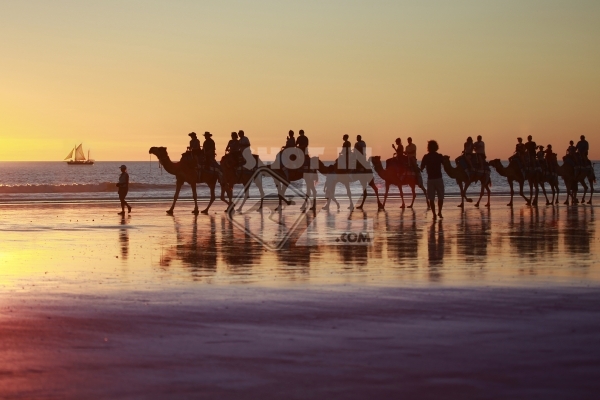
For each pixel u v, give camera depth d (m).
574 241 21.62
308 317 10.78
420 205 42.72
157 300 12.17
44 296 12.58
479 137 39.53
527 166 40.94
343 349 8.99
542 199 50.47
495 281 14.01
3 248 20.08
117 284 13.86
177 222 29.67
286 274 15.12
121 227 27.14
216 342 9.38
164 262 17.12
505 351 8.86
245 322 10.48
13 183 125.75
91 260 17.50
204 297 12.43
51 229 26.28
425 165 30.98
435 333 9.76
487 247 20.09
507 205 42.62
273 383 7.75
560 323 10.30
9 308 11.53
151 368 8.29
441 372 8.07
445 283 13.79
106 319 10.72
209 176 34.81
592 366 8.27
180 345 9.24
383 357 8.64
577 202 44.53
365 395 7.38
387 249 19.72
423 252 18.98
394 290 13.02
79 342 9.42
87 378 7.95
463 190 39.00
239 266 16.41
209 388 7.60
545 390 7.50
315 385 7.68
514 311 11.11
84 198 51.22
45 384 7.77
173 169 34.66
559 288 13.14
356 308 11.41
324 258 17.83
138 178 147.25
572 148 44.00
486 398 7.29
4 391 7.55
